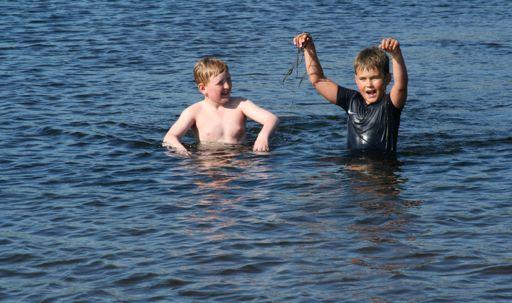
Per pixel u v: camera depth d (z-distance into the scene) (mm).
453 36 27547
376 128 14750
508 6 33469
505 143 15219
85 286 9578
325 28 28906
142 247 10578
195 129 15891
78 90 20000
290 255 10227
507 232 10820
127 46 25641
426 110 18094
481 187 12695
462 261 9969
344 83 21406
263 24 29531
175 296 9266
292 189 12742
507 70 22578
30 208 12078
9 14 30750
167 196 12508
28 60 23531
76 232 11141
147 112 18031
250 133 16328
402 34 27891
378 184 12922
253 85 21000
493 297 9070
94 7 32406
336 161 14227
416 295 9141
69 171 13789
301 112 18141
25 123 16750
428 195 12352
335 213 11633
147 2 33719
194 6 33062
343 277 9602
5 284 9695
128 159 14492
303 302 9031
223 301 9109
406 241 10594
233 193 12594
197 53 24812
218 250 10398
